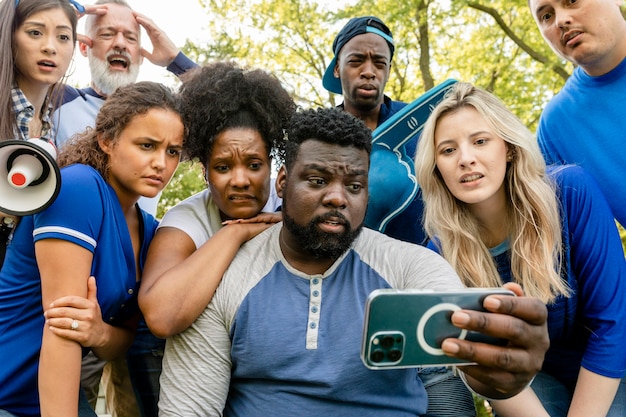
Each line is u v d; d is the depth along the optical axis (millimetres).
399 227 2473
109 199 1729
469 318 1254
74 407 1605
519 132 2037
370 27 2898
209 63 2018
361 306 1631
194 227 1908
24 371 1697
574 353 2205
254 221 1870
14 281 1729
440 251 2213
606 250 2043
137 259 1900
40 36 2396
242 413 1645
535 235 2068
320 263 1703
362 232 1832
